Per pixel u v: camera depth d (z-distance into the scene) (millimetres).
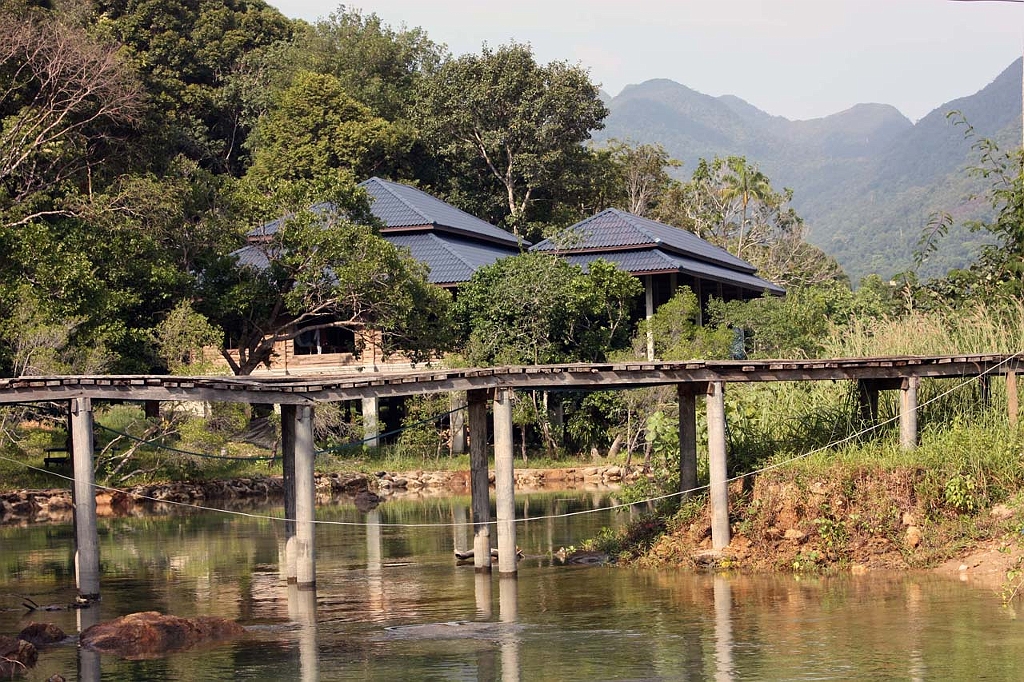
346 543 24188
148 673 13195
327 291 38531
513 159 64750
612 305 41875
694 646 13648
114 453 35031
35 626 15070
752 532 18797
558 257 42094
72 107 40719
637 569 19109
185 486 34031
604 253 45500
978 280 28797
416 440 39938
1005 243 29109
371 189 48062
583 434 40344
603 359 40969
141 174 42906
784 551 18406
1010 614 14617
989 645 13133
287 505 19172
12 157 38750
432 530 26062
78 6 57938
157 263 36406
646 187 75812
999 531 17641
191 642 14812
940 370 19125
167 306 36844
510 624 15375
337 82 63250
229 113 70000
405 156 64812
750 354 42938
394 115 68375
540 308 39125
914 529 18047
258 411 42156
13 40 40469
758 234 78375
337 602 17406
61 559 22562
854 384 20906
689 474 19891
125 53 54906
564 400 41656
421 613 16344
